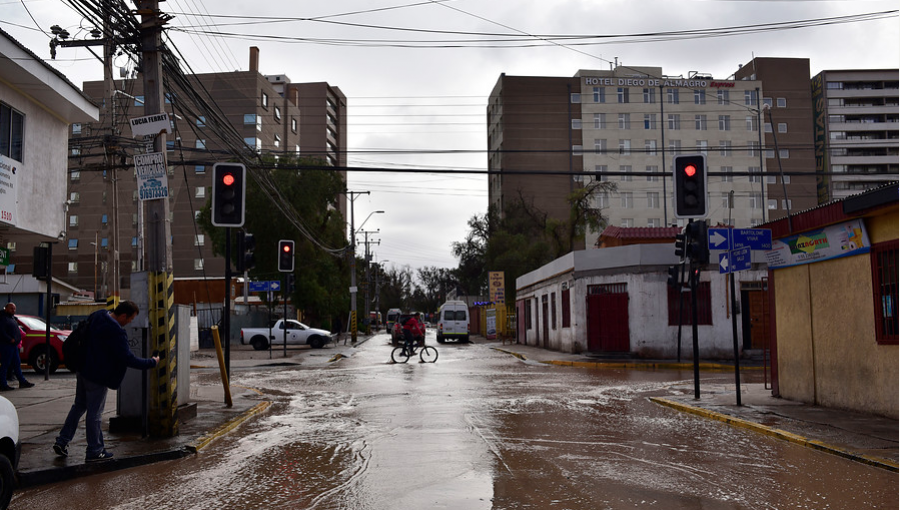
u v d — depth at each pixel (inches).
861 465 316.2
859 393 463.5
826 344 501.0
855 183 3612.2
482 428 427.8
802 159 3405.5
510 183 3253.0
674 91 3353.8
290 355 1280.8
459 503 251.1
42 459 320.8
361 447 368.2
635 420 462.6
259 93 2952.8
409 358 1159.6
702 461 325.1
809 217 501.7
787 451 351.3
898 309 422.0
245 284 1785.2
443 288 5634.8
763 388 653.9
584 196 2204.7
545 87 3302.2
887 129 3651.6
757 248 520.1
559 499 255.6
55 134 607.2
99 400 321.7
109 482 298.4
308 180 1845.5
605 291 1149.7
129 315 333.1
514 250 2539.4
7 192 526.9
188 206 2874.0
